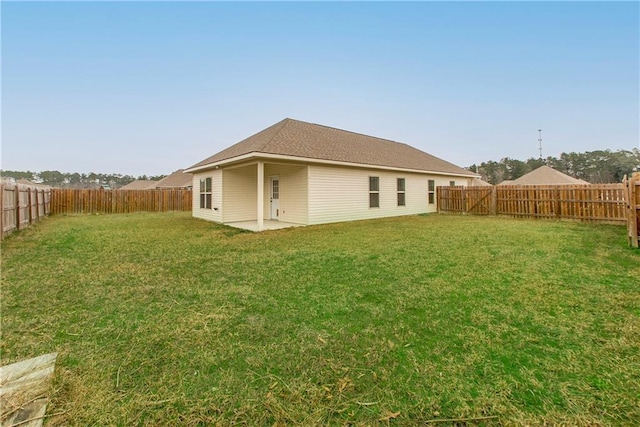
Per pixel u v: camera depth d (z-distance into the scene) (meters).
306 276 4.32
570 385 1.83
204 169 13.16
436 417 1.60
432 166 16.59
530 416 1.59
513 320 2.76
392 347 2.33
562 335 2.45
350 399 1.75
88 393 1.83
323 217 11.23
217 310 3.11
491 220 11.76
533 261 4.91
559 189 11.41
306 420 1.59
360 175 12.56
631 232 5.95
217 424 1.57
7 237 8.10
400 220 12.19
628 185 6.00
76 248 6.53
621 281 3.79
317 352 2.27
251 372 2.03
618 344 2.29
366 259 5.30
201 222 12.38
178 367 2.10
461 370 2.01
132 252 6.10
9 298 3.46
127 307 3.20
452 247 6.22
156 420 1.60
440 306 3.12
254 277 4.29
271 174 12.73
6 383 1.92
